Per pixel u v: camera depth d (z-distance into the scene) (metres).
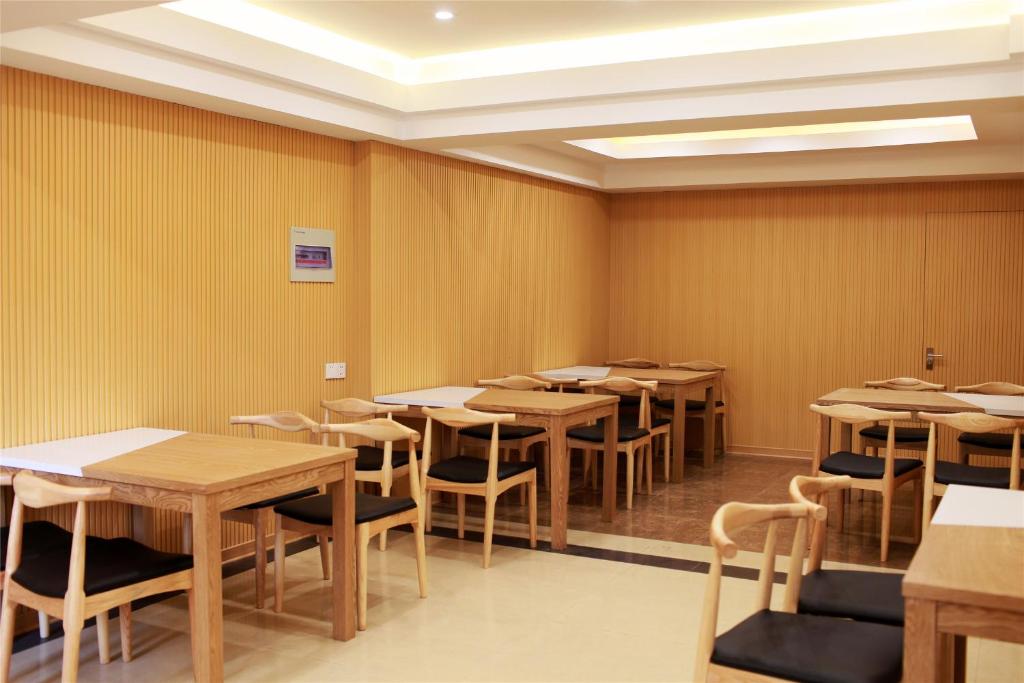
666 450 7.65
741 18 5.12
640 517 6.44
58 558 3.58
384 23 5.18
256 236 5.46
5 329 4.10
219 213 5.20
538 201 8.27
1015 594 2.09
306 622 4.34
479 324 7.46
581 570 5.17
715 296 9.22
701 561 5.35
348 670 3.77
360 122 5.79
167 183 4.87
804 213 8.78
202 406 5.13
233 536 5.38
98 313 4.52
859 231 8.55
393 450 6.18
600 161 8.67
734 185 8.68
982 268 8.11
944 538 2.65
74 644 3.22
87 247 4.45
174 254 4.92
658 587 4.86
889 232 8.44
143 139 4.73
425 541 5.80
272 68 4.92
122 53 4.25
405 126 6.18
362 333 6.23
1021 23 4.45
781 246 8.89
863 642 2.58
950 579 2.22
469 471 5.43
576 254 8.98
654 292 9.51
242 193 5.35
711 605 2.53
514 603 4.61
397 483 6.63
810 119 5.44
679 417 7.62
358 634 4.18
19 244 4.14
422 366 6.75
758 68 5.12
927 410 5.72
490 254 7.58
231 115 5.25
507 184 7.78
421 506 4.73
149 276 4.78
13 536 3.47
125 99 4.62
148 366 4.80
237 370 5.35
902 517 6.48
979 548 2.54
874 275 8.52
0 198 4.05
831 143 7.67
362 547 4.24
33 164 4.19
